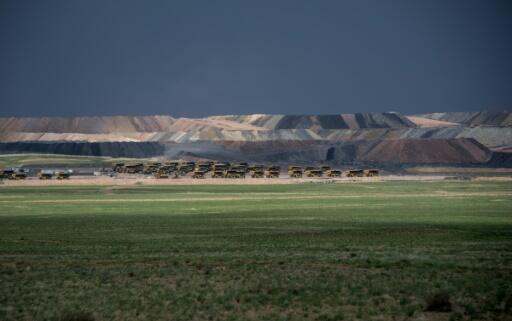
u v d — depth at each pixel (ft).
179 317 344.69
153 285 428.15
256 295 391.86
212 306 366.02
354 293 394.52
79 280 448.65
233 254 563.48
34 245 649.20
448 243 634.43
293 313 351.05
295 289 407.85
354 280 434.30
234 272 470.39
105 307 367.04
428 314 347.97
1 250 607.78
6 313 356.79
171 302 376.07
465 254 548.31
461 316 341.00
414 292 395.34
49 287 425.69
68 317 333.42
